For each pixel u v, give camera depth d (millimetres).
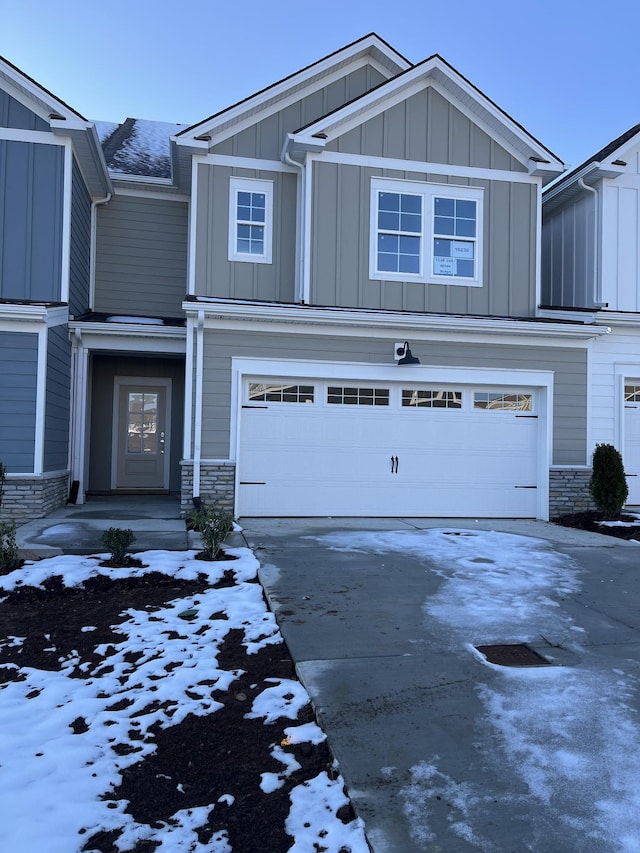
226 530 7355
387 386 10406
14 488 9289
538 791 2855
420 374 10344
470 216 11461
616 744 3273
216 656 4512
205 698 3859
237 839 2594
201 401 9703
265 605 5605
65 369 10914
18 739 3383
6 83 10109
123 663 4414
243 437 9977
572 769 3035
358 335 10141
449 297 11273
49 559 6844
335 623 5062
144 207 13336
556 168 11477
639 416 11516
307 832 2600
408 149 11234
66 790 2906
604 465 10281
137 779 3049
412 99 11289
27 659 4520
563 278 13258
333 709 3605
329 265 10875
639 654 4547
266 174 11617
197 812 2770
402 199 11227
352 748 3195
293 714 3627
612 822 2643
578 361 10875
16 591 5934
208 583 6316
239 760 3191
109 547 6758
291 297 11516
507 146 11570
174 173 12625
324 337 10062
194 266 11273
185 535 8102
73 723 3596
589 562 7363
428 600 5711
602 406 11219
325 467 10195
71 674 4277
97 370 13312
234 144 11547
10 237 10141
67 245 10336
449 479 10562
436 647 4590
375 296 11016
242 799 2865
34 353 9422
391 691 3852
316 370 10047
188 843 2568
